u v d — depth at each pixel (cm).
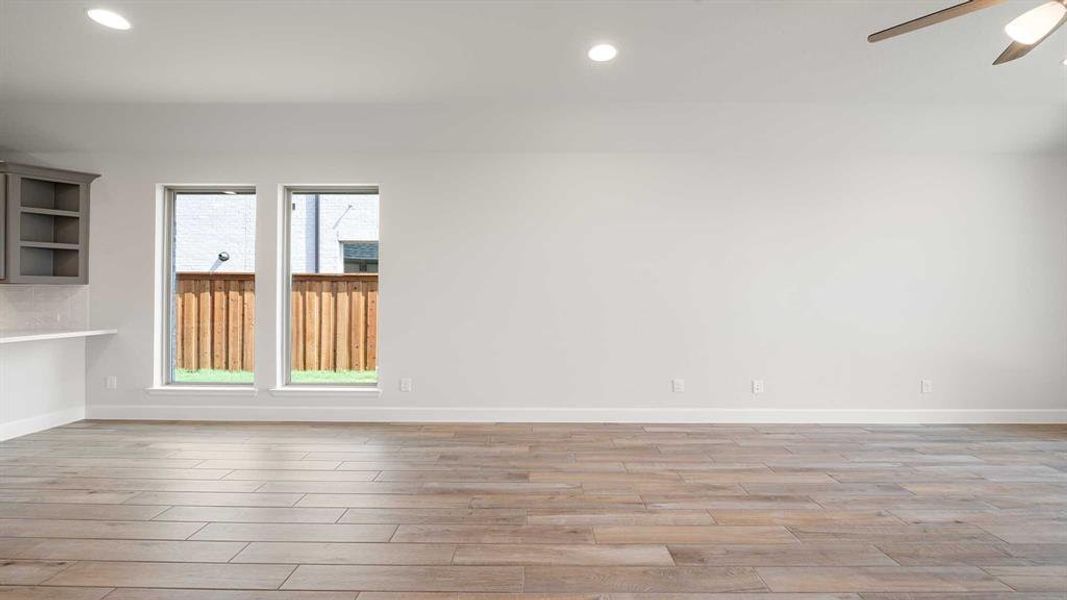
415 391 515
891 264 518
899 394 516
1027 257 519
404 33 358
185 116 477
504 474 363
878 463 389
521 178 516
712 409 515
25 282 468
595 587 224
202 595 217
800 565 243
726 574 235
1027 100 455
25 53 383
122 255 512
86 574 232
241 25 349
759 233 517
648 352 516
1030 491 335
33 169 466
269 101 461
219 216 534
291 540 264
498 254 516
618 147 510
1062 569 240
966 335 518
